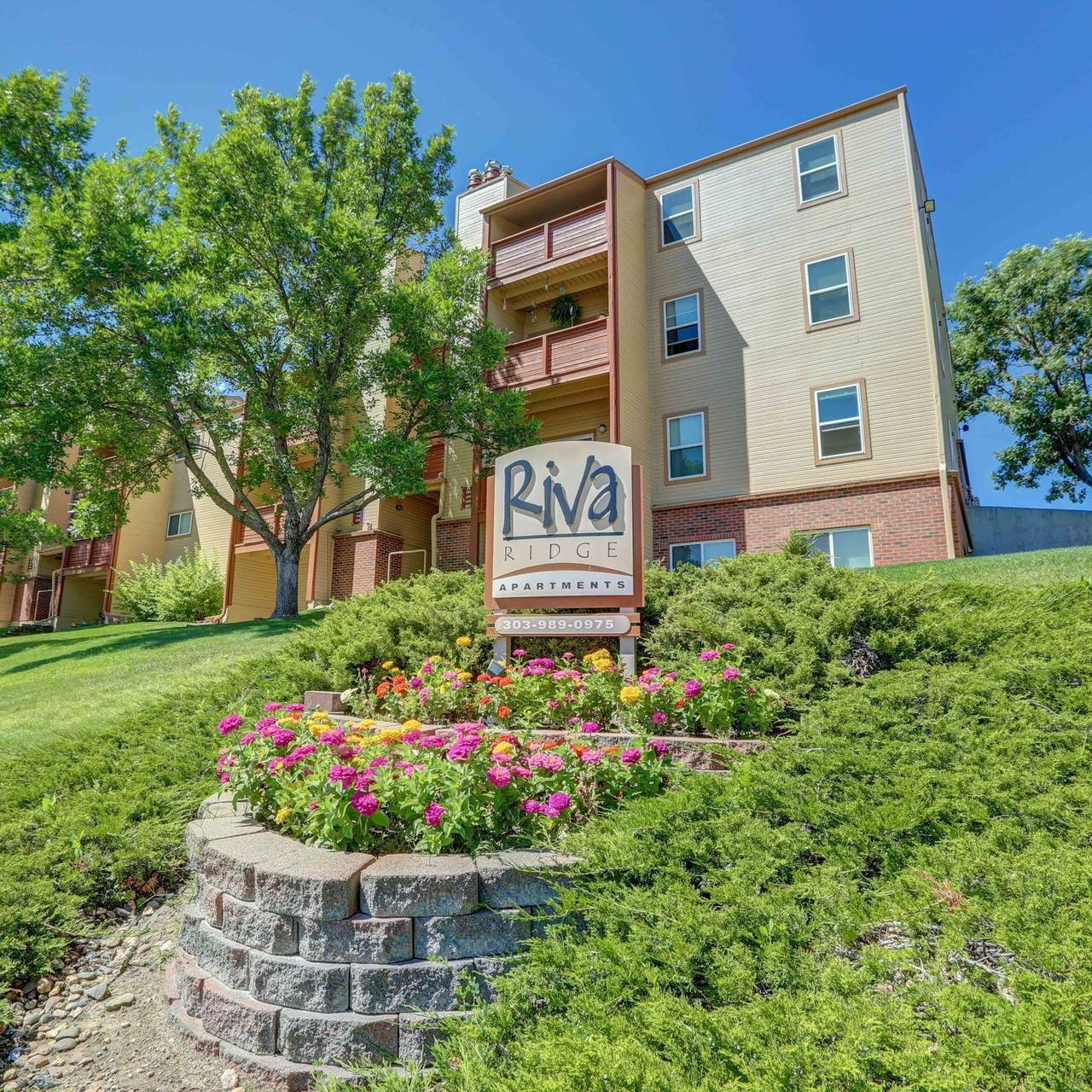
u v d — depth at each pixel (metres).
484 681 5.54
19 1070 2.94
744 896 2.72
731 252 15.13
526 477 6.49
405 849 3.40
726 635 5.48
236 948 3.10
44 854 4.41
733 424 14.43
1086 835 2.80
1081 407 23.42
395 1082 2.53
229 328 14.40
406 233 17.12
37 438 14.18
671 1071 1.94
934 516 12.20
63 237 13.92
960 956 2.32
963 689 4.28
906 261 13.28
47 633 23.03
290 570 15.35
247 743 4.00
